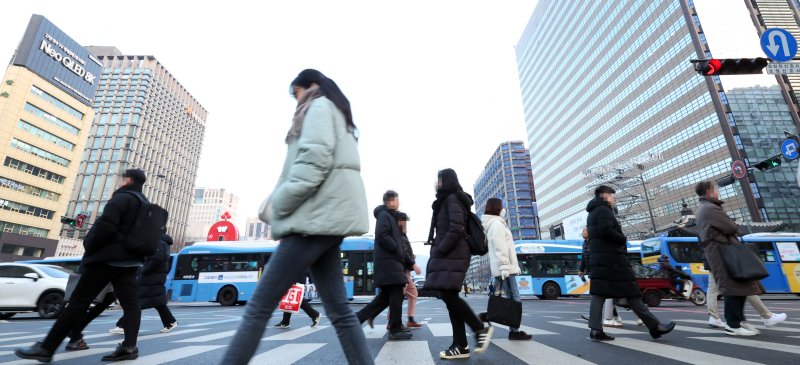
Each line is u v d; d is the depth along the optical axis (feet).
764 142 150.30
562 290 58.34
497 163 421.18
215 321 23.93
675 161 172.76
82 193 231.30
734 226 14.05
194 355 10.62
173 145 287.69
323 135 5.77
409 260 18.30
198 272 51.16
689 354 9.98
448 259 10.37
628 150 201.46
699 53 162.61
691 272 48.03
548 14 304.30
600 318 12.70
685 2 171.01
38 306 29.71
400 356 10.21
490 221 13.57
